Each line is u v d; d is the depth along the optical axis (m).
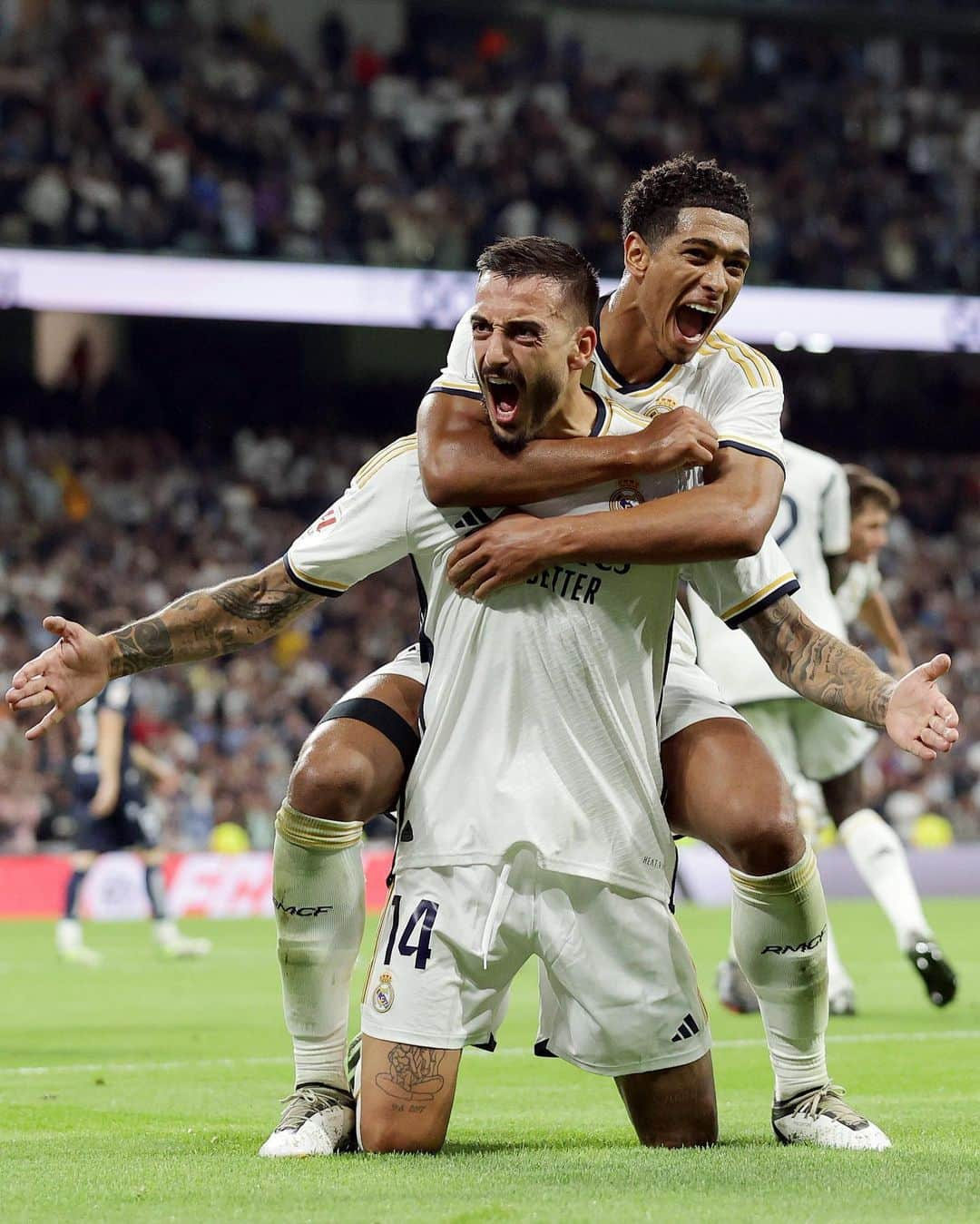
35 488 23.42
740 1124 4.28
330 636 22.91
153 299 20.27
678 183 3.79
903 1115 4.39
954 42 28.58
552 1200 3.01
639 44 28.20
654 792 3.74
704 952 11.09
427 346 25.92
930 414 28.33
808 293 22.33
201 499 24.52
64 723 18.66
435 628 3.77
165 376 25.33
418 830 3.73
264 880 17.33
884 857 7.33
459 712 3.71
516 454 3.60
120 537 23.61
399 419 26.47
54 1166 3.55
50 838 18.50
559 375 3.53
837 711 3.83
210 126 23.45
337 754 3.69
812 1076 3.85
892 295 22.61
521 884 3.70
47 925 15.47
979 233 26.14
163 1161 3.61
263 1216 2.88
